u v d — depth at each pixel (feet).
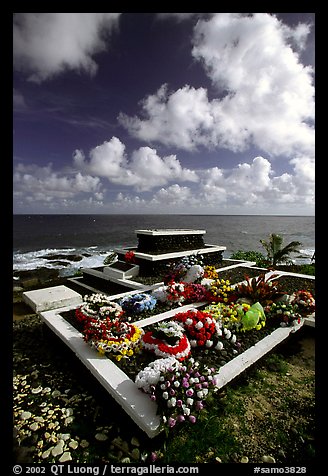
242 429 9.37
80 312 14.90
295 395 11.19
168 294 18.65
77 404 10.80
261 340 14.11
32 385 12.05
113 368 11.23
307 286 24.17
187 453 8.43
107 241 128.16
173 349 11.51
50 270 55.83
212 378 9.85
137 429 9.04
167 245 31.22
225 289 19.15
